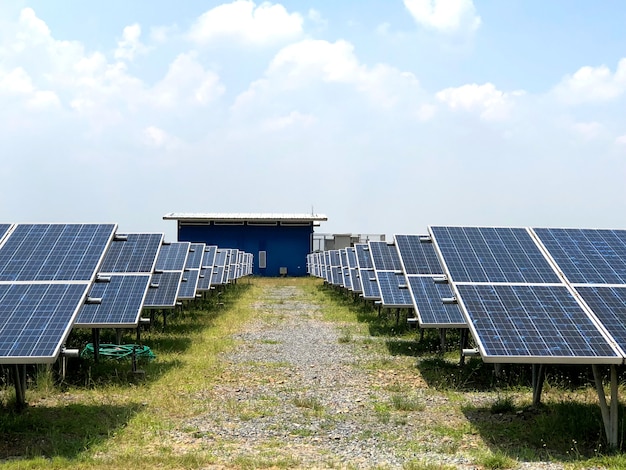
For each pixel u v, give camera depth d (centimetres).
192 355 1930
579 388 1490
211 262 3853
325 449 1073
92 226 1591
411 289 1922
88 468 954
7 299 1234
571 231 1514
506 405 1310
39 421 1195
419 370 1741
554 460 1008
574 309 1166
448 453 1050
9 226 1594
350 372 1728
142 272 1973
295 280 6619
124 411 1280
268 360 1900
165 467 966
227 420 1247
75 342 2050
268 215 7969
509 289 1246
